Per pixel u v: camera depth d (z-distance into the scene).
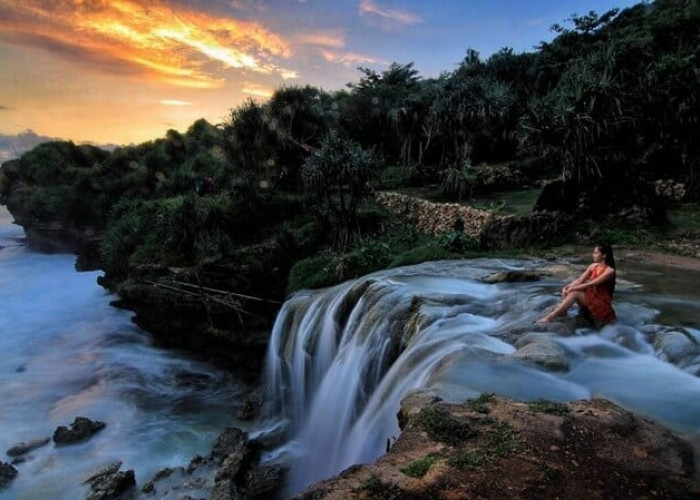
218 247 22.45
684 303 10.68
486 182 28.45
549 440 4.89
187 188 37.66
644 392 6.52
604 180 19.53
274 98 33.59
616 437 5.02
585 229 18.73
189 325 21.67
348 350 12.51
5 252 48.16
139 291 22.64
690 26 34.09
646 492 4.21
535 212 18.97
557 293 11.28
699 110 24.19
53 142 56.41
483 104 31.50
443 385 6.60
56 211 44.84
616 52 27.81
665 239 18.27
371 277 14.61
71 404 17.02
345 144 24.09
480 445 4.78
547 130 20.12
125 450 13.76
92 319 26.53
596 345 8.20
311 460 12.35
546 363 7.25
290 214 27.22
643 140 26.47
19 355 21.61
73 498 11.35
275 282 22.05
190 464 12.44
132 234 28.61
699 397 6.36
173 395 17.98
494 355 7.68
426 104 34.03
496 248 18.92
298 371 15.65
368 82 53.62
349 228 23.52
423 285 13.05
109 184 44.06
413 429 5.11
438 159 36.59
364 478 4.26
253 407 16.23
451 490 4.09
